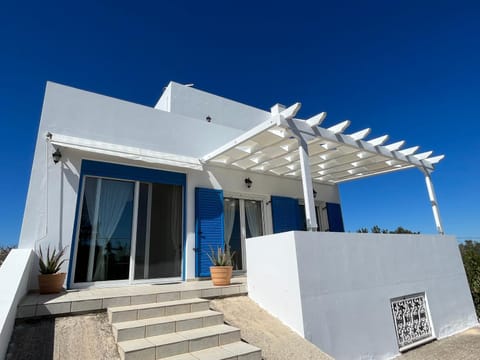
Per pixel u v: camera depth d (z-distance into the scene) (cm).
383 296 640
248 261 673
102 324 444
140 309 470
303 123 644
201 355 387
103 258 679
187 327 461
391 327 629
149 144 823
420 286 730
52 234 625
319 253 559
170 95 1277
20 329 399
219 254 734
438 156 991
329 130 693
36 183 636
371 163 946
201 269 800
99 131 749
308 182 606
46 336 390
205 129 943
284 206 1055
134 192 763
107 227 703
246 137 695
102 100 771
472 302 849
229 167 949
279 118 595
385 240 694
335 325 535
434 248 813
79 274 641
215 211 873
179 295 576
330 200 1255
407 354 617
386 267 671
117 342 392
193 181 868
